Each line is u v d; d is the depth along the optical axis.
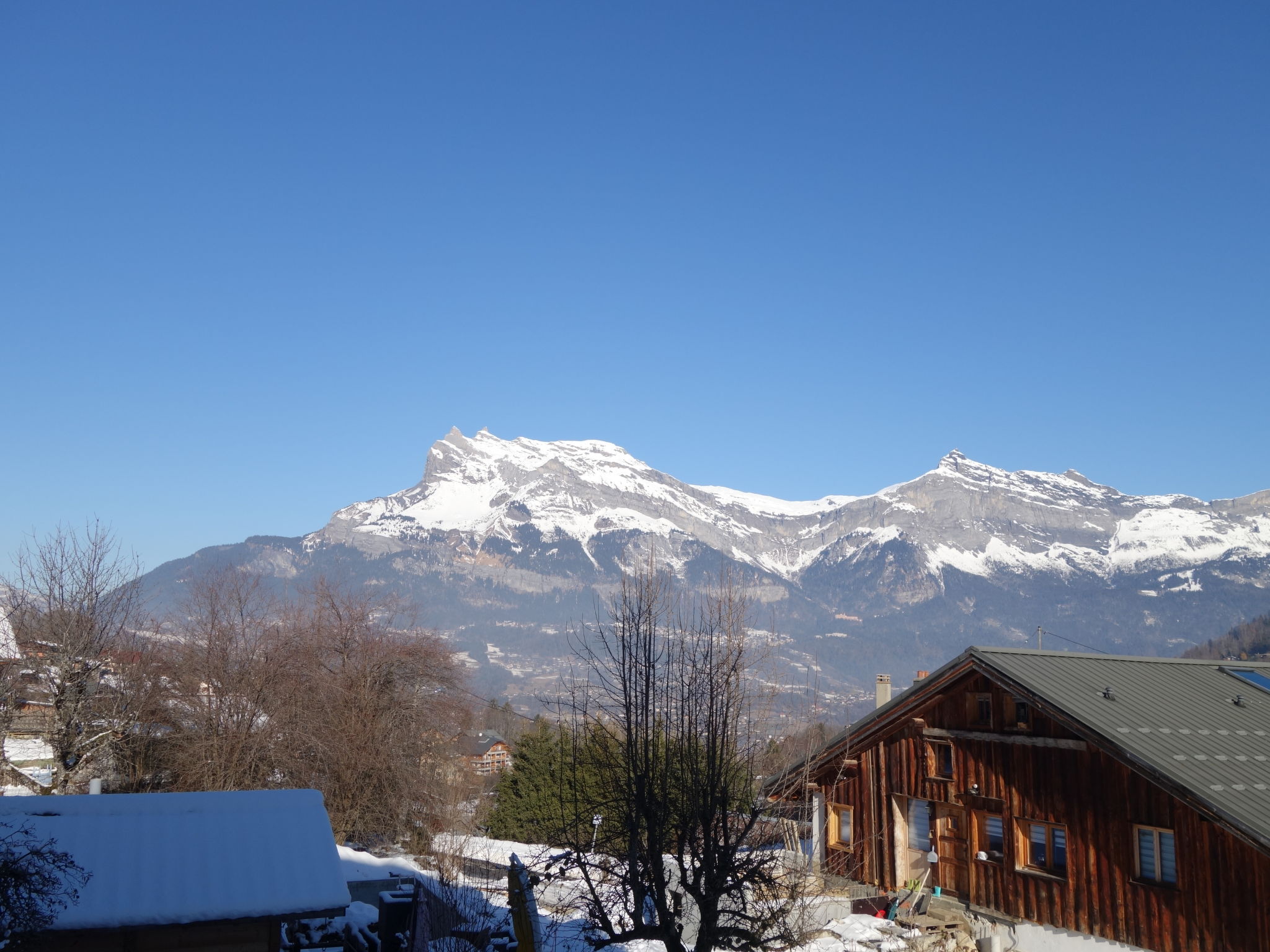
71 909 17.72
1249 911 21.25
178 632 54.44
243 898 18.91
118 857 19.31
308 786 50.38
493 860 39.09
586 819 18.42
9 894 15.11
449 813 51.81
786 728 22.69
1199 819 22.41
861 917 27.14
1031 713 26.77
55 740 45.25
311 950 25.25
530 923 19.25
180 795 22.08
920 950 25.41
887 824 30.58
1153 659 31.69
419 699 57.56
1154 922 23.08
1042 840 26.31
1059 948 25.03
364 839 52.34
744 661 19.08
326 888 19.56
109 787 48.12
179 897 18.56
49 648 46.69
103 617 49.41
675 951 16.44
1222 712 27.86
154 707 49.09
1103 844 24.44
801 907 19.06
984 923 26.66
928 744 29.61
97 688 47.94
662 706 17.47
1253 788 22.86
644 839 16.89
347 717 52.91
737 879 17.08
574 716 18.08
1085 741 25.11
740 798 18.70
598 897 18.78
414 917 21.86
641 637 17.98
